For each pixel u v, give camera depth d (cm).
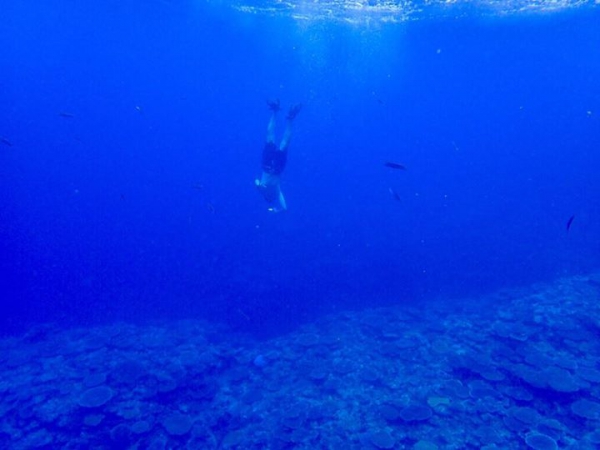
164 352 1088
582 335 959
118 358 1042
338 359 1033
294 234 2488
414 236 2334
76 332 1249
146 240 2398
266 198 1075
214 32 3600
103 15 3225
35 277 1781
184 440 803
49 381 930
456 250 2027
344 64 5456
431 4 2130
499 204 3103
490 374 854
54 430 786
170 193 4628
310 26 2950
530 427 705
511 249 1983
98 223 2864
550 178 4009
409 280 1681
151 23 3366
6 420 812
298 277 1714
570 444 660
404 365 967
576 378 804
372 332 1171
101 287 1706
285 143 996
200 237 2478
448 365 930
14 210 3212
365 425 778
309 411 838
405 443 712
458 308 1311
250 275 1739
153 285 1730
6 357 1090
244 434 807
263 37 3722
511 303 1209
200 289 1672
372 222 2758
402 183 4912
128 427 800
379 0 2050
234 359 1118
